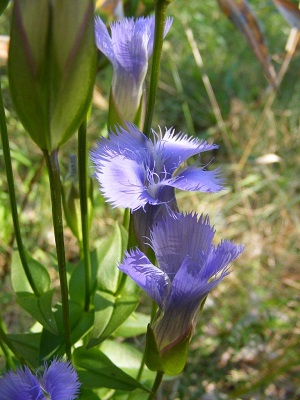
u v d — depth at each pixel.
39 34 0.09
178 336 0.12
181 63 0.45
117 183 0.11
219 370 0.26
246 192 0.35
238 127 0.39
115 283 0.17
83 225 0.16
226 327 0.28
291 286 0.31
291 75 0.44
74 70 0.10
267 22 0.50
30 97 0.10
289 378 0.27
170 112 0.41
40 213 0.30
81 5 0.09
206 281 0.11
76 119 0.10
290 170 0.38
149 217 0.12
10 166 0.14
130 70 0.15
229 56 0.47
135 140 0.12
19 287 0.17
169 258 0.12
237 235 0.33
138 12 0.22
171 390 0.25
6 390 0.12
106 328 0.16
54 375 0.12
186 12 0.49
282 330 0.28
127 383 0.15
